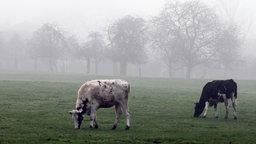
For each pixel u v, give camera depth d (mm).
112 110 28484
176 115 27609
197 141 18281
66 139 17656
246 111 30781
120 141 17625
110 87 20688
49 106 29625
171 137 18922
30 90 39875
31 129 20031
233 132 20984
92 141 17344
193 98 38750
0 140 17016
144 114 27500
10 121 22359
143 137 18703
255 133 20906
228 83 25984
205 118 26484
